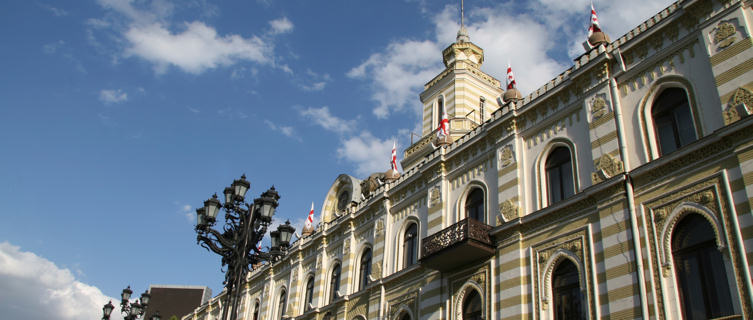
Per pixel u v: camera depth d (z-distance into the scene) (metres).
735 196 14.20
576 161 19.00
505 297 19.30
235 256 21.48
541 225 19.25
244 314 39.97
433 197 24.94
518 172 20.95
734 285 13.62
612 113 18.14
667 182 15.84
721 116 15.23
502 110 22.95
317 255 33.16
